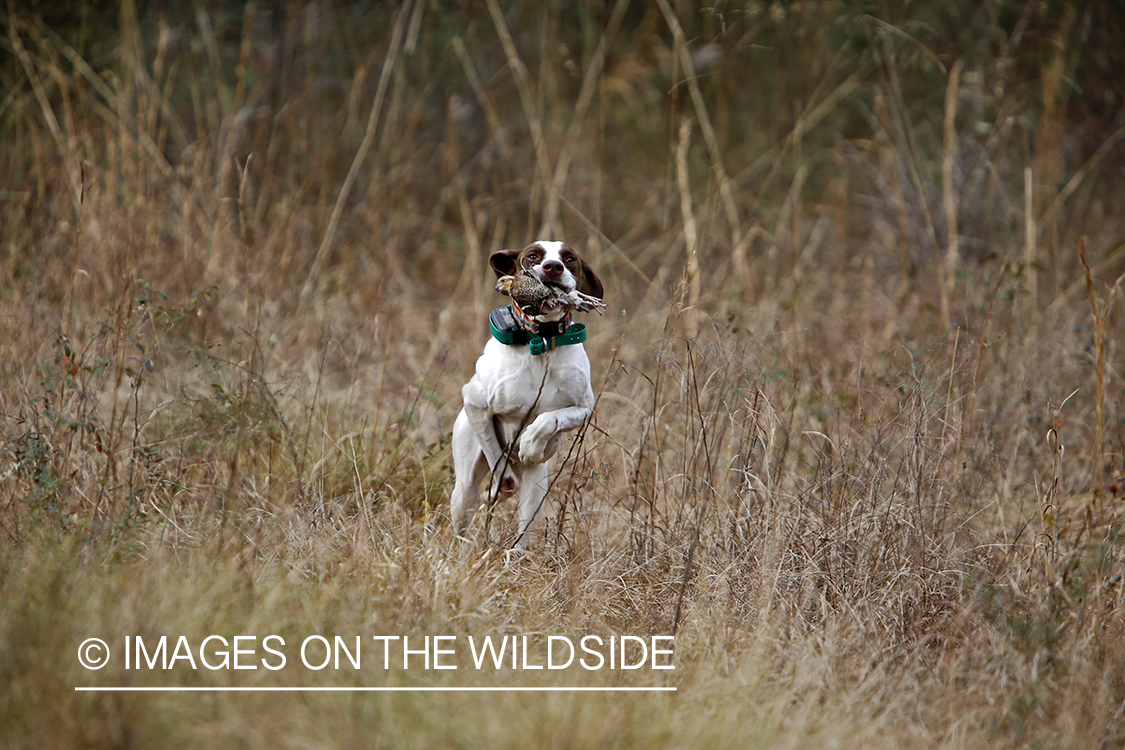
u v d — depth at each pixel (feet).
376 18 59.41
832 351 38.60
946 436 26.61
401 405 35.04
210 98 49.03
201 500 24.40
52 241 36.58
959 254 46.14
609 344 39.04
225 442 25.88
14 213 38.55
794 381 28.35
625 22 68.85
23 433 26.30
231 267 38.63
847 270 48.85
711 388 26.66
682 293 26.68
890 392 29.50
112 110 46.47
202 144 43.01
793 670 19.49
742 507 24.22
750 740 16.38
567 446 29.91
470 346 40.65
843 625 21.47
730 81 63.36
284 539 22.38
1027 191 40.27
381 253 47.11
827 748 16.57
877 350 37.24
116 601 17.95
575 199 53.21
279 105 52.54
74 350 30.01
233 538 21.29
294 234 43.45
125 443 27.17
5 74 47.80
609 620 22.13
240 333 34.88
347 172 52.75
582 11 61.57
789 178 60.95
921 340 36.68
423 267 51.67
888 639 21.24
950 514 24.91
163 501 24.58
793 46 64.28
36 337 31.22
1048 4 58.80
